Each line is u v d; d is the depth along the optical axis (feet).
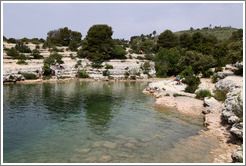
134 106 85.66
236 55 123.44
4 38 284.00
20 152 39.40
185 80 137.90
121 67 258.98
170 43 358.43
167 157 38.29
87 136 49.06
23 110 72.49
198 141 47.34
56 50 287.69
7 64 190.29
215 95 96.22
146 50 368.48
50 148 41.60
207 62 191.52
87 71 230.07
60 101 91.09
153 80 230.27
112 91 131.34
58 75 205.16
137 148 42.52
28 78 176.65
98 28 290.35
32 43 314.76
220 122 60.23
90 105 84.99
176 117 69.51
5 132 50.26
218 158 38.01
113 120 63.82
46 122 59.41
